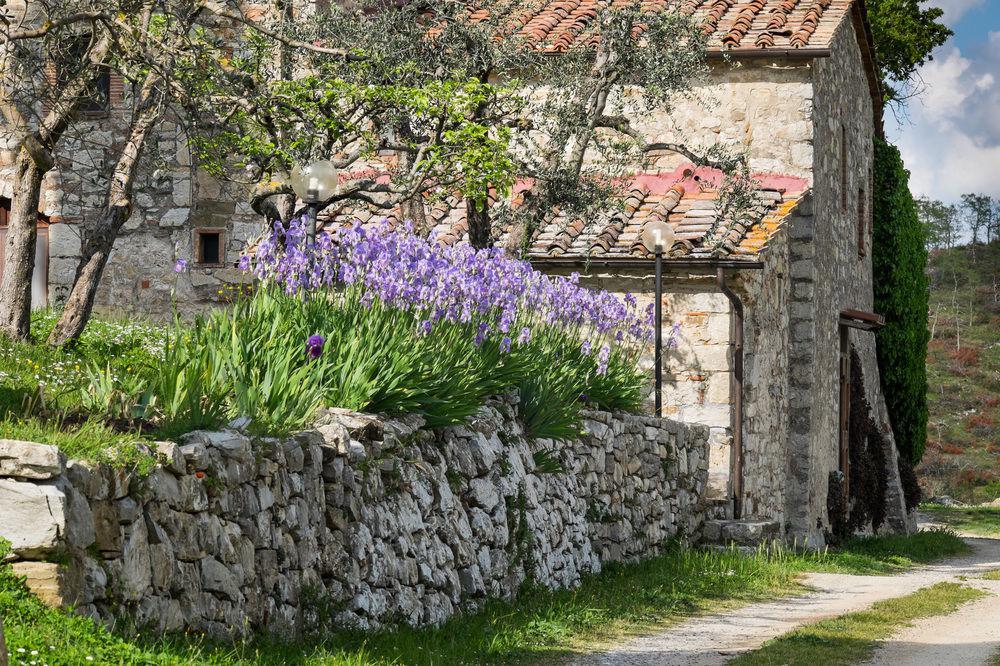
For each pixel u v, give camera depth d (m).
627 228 17.67
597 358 13.88
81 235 19.00
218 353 8.05
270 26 16.52
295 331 9.05
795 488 19.50
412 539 8.78
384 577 8.28
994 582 14.34
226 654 6.05
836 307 21.80
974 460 57.59
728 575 13.39
